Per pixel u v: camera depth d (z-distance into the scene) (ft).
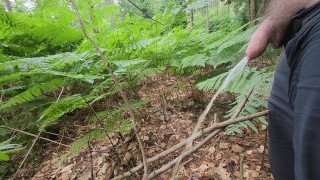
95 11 12.58
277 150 3.16
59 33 10.74
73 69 8.46
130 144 8.57
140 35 10.77
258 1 12.70
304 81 1.97
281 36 2.61
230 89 5.42
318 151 1.92
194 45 10.19
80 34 11.54
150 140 8.80
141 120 9.23
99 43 9.43
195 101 10.59
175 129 9.27
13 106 9.34
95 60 8.80
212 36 10.36
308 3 2.22
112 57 8.80
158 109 10.46
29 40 10.79
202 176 7.30
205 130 2.52
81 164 8.69
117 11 13.23
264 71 5.56
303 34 2.04
